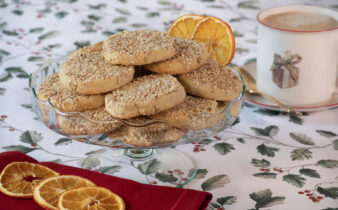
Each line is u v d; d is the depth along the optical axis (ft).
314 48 2.54
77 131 2.19
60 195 2.14
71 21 3.49
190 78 2.32
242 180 2.30
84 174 2.30
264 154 2.43
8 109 2.71
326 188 2.25
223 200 2.21
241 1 3.76
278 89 2.65
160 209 2.14
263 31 2.60
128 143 2.21
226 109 2.21
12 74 2.96
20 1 3.86
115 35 2.45
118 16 3.55
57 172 2.31
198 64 2.36
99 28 3.40
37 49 3.19
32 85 2.42
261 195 2.23
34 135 2.56
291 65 2.58
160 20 3.48
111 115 2.20
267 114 2.68
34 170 2.30
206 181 2.31
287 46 2.55
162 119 2.22
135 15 3.56
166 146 2.22
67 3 3.80
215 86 2.29
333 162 2.37
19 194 2.19
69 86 2.24
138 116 2.23
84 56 2.39
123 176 2.35
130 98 2.18
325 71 2.60
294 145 2.48
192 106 2.25
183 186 2.29
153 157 2.44
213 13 3.55
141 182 2.32
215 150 2.47
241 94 2.30
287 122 2.62
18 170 2.29
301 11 2.71
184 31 2.84
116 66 2.29
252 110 2.72
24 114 2.69
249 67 2.92
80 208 2.09
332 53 2.57
